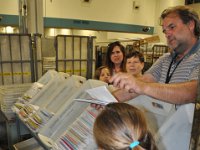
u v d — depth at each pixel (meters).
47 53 2.99
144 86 0.90
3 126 2.29
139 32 5.86
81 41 2.51
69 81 1.59
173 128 0.85
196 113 0.69
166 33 1.31
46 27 4.63
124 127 0.71
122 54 2.49
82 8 4.95
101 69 2.51
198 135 0.68
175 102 0.88
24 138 2.04
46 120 1.42
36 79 2.50
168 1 5.76
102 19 5.24
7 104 1.99
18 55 2.36
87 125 1.08
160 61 1.55
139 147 0.68
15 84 2.27
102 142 0.72
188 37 1.26
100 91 1.09
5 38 2.26
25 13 2.83
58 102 1.53
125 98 1.12
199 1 5.57
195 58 1.17
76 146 1.02
